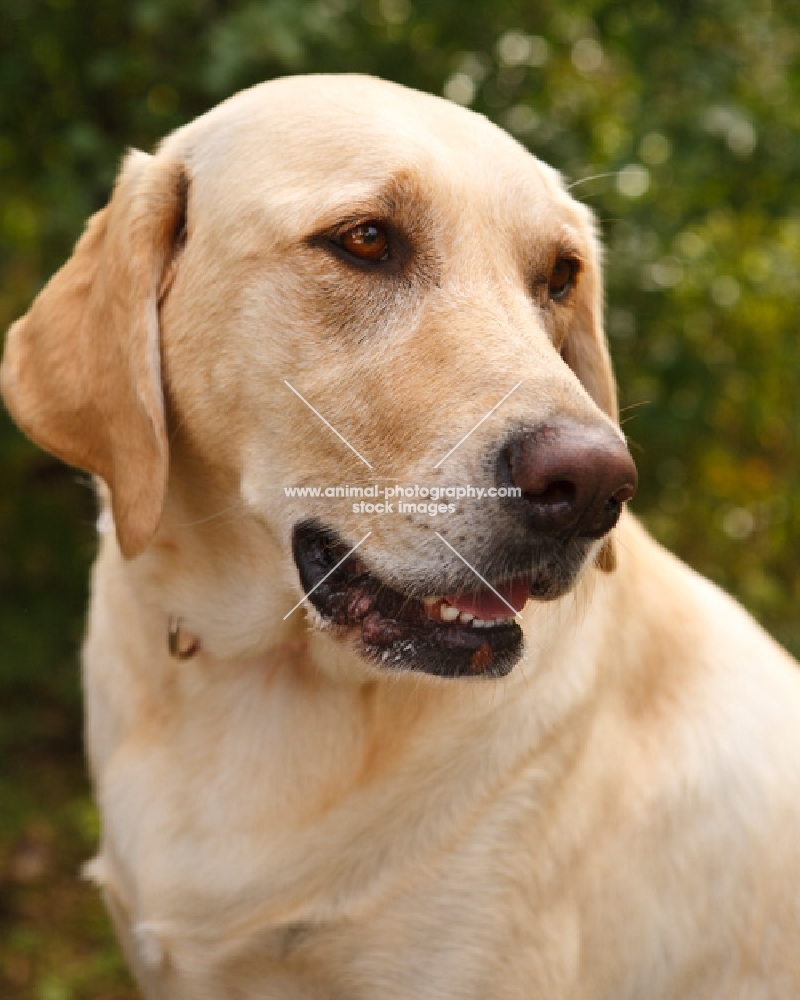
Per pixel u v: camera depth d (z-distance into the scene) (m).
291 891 2.74
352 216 2.69
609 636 2.99
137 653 3.02
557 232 2.95
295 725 2.84
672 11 5.54
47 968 4.66
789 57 6.05
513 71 5.91
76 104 5.66
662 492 7.02
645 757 3.01
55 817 5.51
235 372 2.77
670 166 5.54
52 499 6.54
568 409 2.43
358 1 5.58
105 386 2.85
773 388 6.85
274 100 2.87
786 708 3.29
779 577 7.91
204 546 2.90
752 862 3.09
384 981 2.74
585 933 2.88
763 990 3.13
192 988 2.83
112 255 2.88
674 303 6.25
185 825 2.85
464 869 2.72
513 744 2.76
